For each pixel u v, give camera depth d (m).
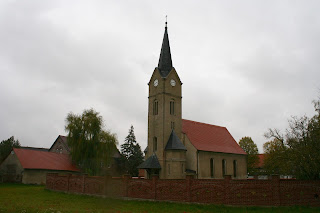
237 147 68.19
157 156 51.12
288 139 35.78
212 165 58.09
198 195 28.88
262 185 27.09
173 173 48.75
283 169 39.28
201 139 59.00
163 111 52.19
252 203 26.94
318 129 31.72
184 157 50.44
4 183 60.62
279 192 26.67
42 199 33.81
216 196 28.00
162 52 57.16
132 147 87.50
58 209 25.69
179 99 55.69
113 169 85.44
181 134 55.06
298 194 26.97
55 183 44.47
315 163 31.05
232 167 63.53
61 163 65.50
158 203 30.11
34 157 63.44
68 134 62.22
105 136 63.16
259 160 95.50
